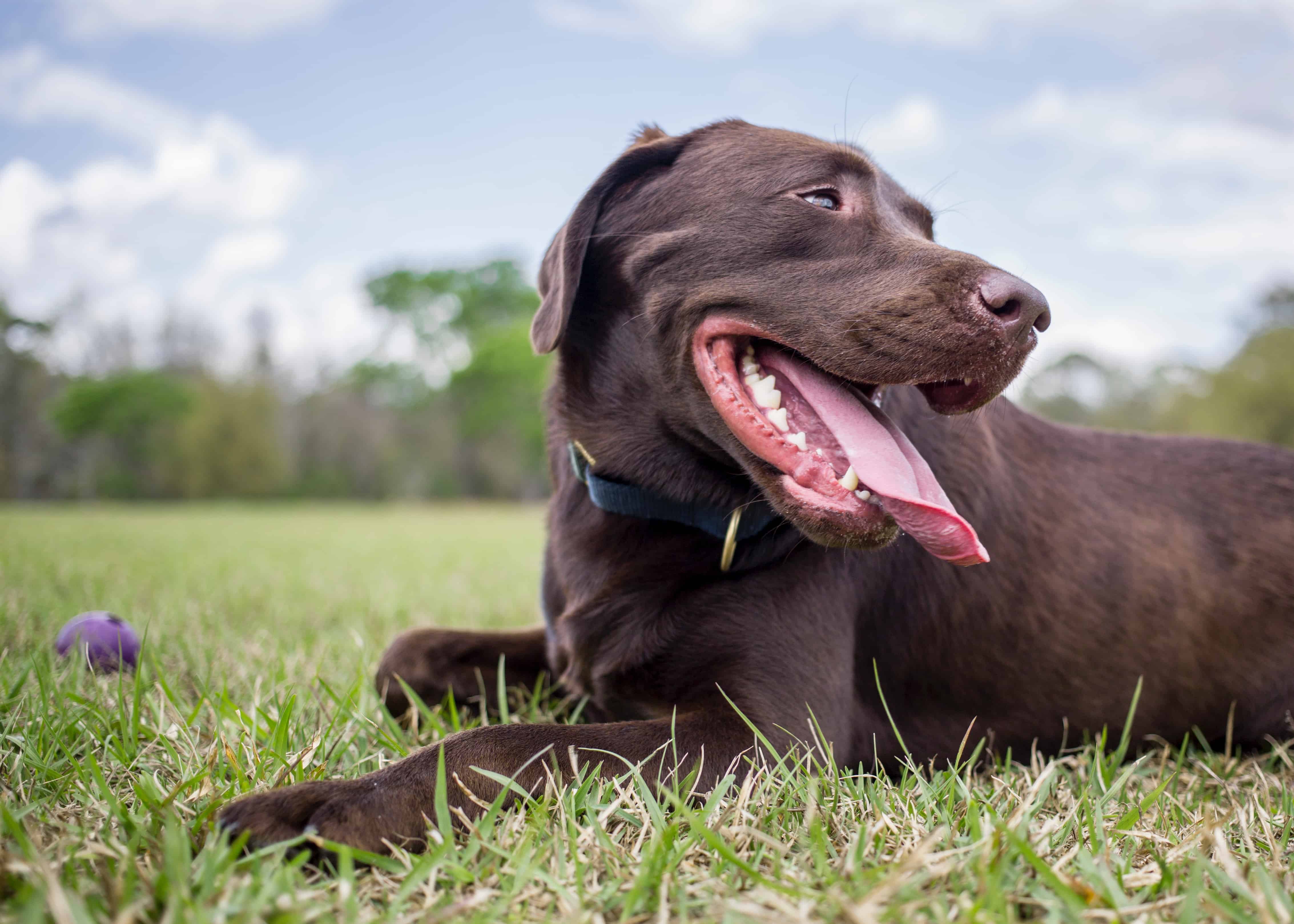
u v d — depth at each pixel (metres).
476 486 16.06
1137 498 0.84
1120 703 0.81
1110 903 0.49
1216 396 10.70
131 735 0.65
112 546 2.59
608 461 0.75
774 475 0.67
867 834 0.55
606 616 0.73
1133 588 0.81
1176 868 0.53
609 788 0.59
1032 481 0.81
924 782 0.62
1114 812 0.62
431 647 0.83
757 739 0.64
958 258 0.67
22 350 13.92
